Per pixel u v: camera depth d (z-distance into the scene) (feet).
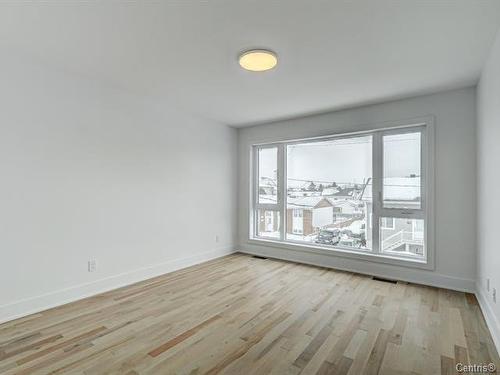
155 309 8.86
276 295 10.03
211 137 15.31
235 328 7.65
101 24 6.70
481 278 9.27
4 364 6.05
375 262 12.35
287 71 9.23
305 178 15.30
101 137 10.36
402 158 12.12
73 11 6.19
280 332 7.43
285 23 6.63
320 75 9.52
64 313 8.54
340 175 14.12
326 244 14.51
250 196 16.81
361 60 8.45
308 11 6.17
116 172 10.84
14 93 8.21
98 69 9.25
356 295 10.02
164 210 12.71
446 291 10.42
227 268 13.50
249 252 16.69
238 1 5.84
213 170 15.46
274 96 11.58
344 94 11.25
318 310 8.78
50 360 6.21
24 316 8.30
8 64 8.11
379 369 5.92
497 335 6.80
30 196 8.54
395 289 10.64
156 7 6.05
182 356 6.38
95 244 10.15
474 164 10.28
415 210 11.78
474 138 10.29
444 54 8.05
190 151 14.07
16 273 8.23
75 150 9.62
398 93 11.09
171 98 11.98
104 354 6.44
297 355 6.42
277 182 16.16
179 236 13.43
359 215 13.50
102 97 10.37
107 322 7.97
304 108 13.14
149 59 8.52
